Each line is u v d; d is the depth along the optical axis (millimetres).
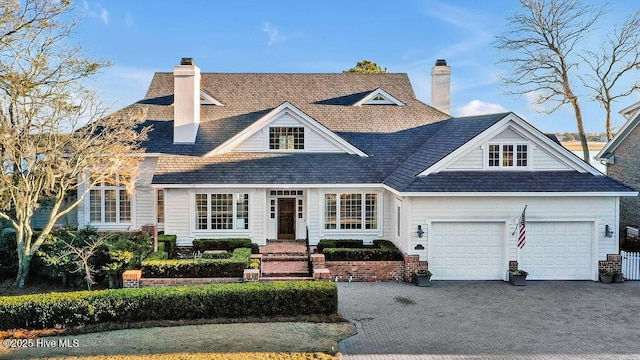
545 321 16438
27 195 19859
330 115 29000
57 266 20078
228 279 19734
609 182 21641
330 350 13852
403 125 28828
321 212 24781
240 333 15062
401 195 20766
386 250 21969
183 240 24266
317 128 25969
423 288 20312
